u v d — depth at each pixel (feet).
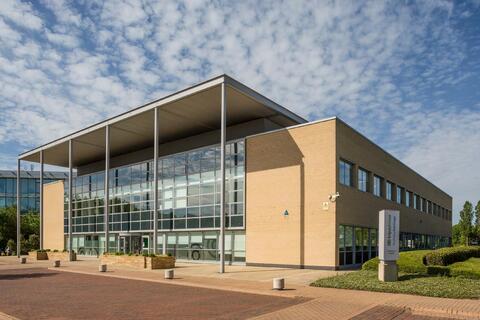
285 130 84.69
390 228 52.44
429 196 159.94
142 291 51.37
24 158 149.59
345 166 81.76
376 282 50.39
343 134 80.43
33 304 42.06
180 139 117.60
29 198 269.44
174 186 107.45
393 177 111.75
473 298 41.09
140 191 118.73
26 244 176.24
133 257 88.48
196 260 100.01
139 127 107.65
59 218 155.94
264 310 37.37
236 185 91.91
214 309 38.22
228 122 101.76
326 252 75.31
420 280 50.75
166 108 92.32
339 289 49.21
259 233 85.92
